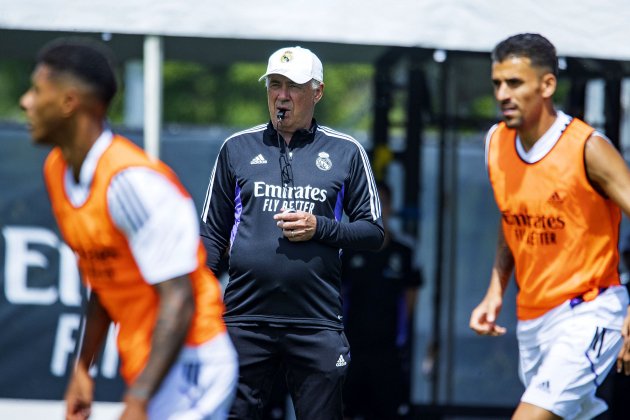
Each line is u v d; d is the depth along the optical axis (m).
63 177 9.22
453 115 26.00
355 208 13.51
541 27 16.75
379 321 22.36
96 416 20.73
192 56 24.84
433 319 27.41
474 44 16.67
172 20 16.73
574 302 12.98
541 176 12.91
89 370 10.94
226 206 13.56
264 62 25.70
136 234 8.92
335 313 13.27
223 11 16.75
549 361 12.92
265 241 13.03
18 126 21.81
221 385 9.73
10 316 21.44
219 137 25.86
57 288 21.56
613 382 21.38
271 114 13.37
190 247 9.05
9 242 21.61
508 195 13.35
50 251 21.62
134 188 8.86
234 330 13.20
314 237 12.80
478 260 28.08
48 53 8.95
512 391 27.72
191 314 9.02
